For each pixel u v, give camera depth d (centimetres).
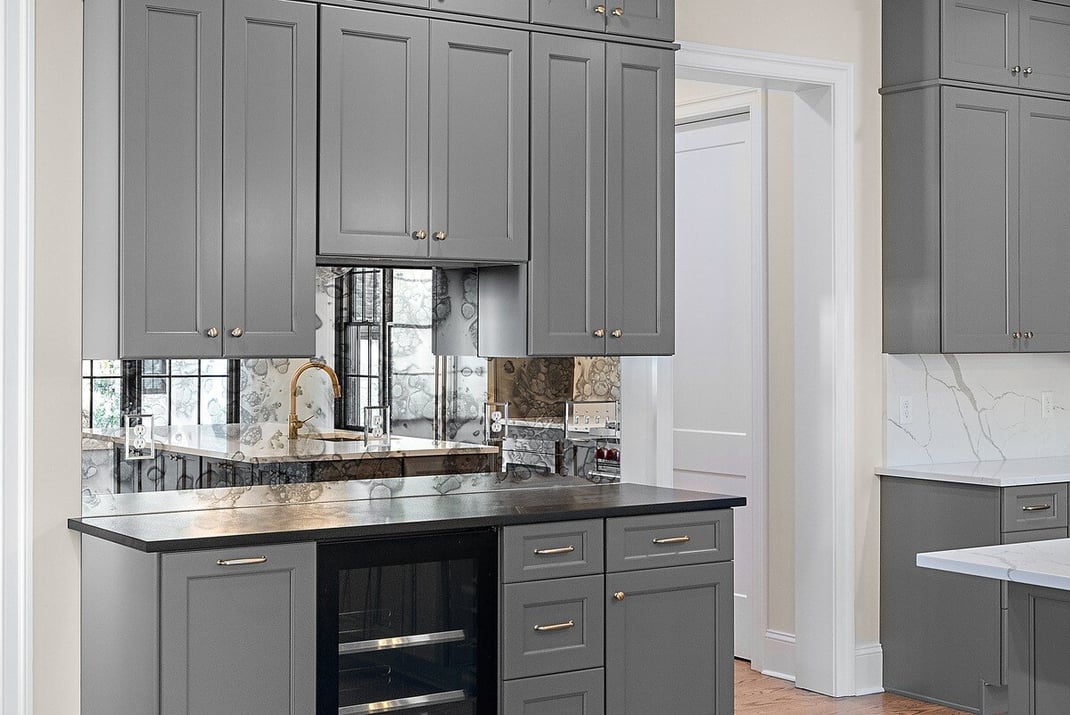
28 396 320
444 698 334
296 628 308
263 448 358
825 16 477
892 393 495
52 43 323
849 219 483
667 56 397
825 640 484
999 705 457
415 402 383
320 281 364
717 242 553
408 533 327
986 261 484
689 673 376
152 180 313
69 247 328
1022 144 494
